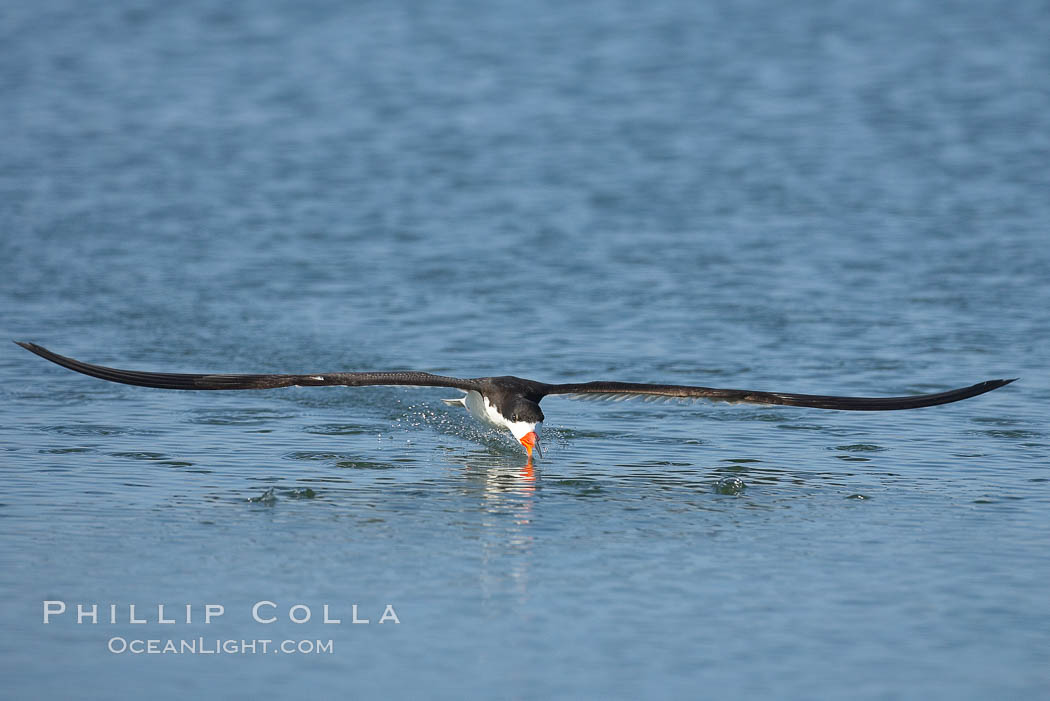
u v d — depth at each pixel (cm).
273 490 1244
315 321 1869
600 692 849
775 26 4416
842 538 1129
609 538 1130
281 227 2442
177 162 2944
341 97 3581
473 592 1009
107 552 1084
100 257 2211
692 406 1574
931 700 840
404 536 1132
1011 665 888
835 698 843
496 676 871
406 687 857
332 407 1562
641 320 1889
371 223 2475
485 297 2009
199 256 2233
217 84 3731
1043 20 4459
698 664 888
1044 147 3027
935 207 2559
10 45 4203
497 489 1270
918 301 1980
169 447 1386
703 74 3800
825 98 3516
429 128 3266
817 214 2522
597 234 2398
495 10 4706
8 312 1888
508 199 2648
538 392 1316
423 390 1636
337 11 4722
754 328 1848
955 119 3294
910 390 1580
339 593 1005
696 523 1170
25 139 3136
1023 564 1063
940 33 4291
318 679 869
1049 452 1375
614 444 1434
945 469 1327
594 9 4712
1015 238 2339
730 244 2322
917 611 973
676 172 2853
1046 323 1862
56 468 1302
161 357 1689
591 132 3209
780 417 1520
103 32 4412
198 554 1084
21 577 1030
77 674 875
